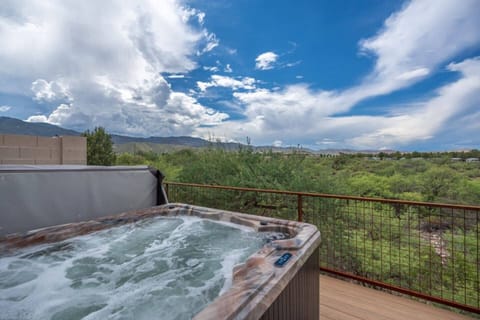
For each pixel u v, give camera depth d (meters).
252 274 1.32
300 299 1.51
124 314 1.45
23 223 2.27
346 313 2.15
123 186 3.11
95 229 2.41
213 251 2.25
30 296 1.63
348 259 4.28
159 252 2.26
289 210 5.10
